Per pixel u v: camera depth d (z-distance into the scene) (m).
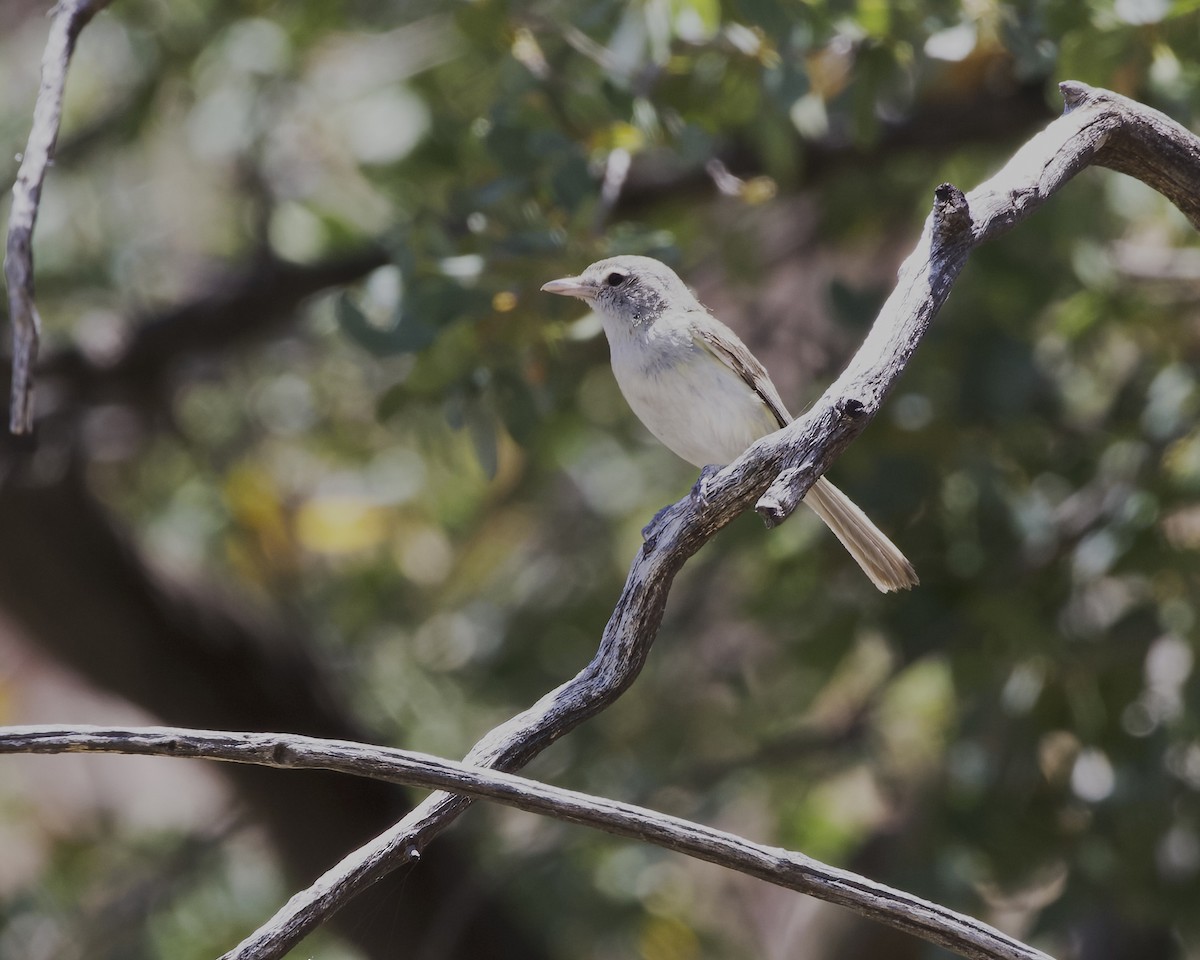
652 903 13.38
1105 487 10.73
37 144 4.73
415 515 14.99
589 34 9.54
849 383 4.61
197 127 13.02
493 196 8.77
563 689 4.70
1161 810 10.15
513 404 8.98
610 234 8.87
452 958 12.73
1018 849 10.59
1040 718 10.62
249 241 13.67
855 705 13.89
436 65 12.12
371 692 14.33
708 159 9.29
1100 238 11.55
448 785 4.16
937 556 10.81
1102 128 5.33
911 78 10.38
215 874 13.54
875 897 4.29
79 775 15.23
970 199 4.99
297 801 12.64
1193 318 11.58
